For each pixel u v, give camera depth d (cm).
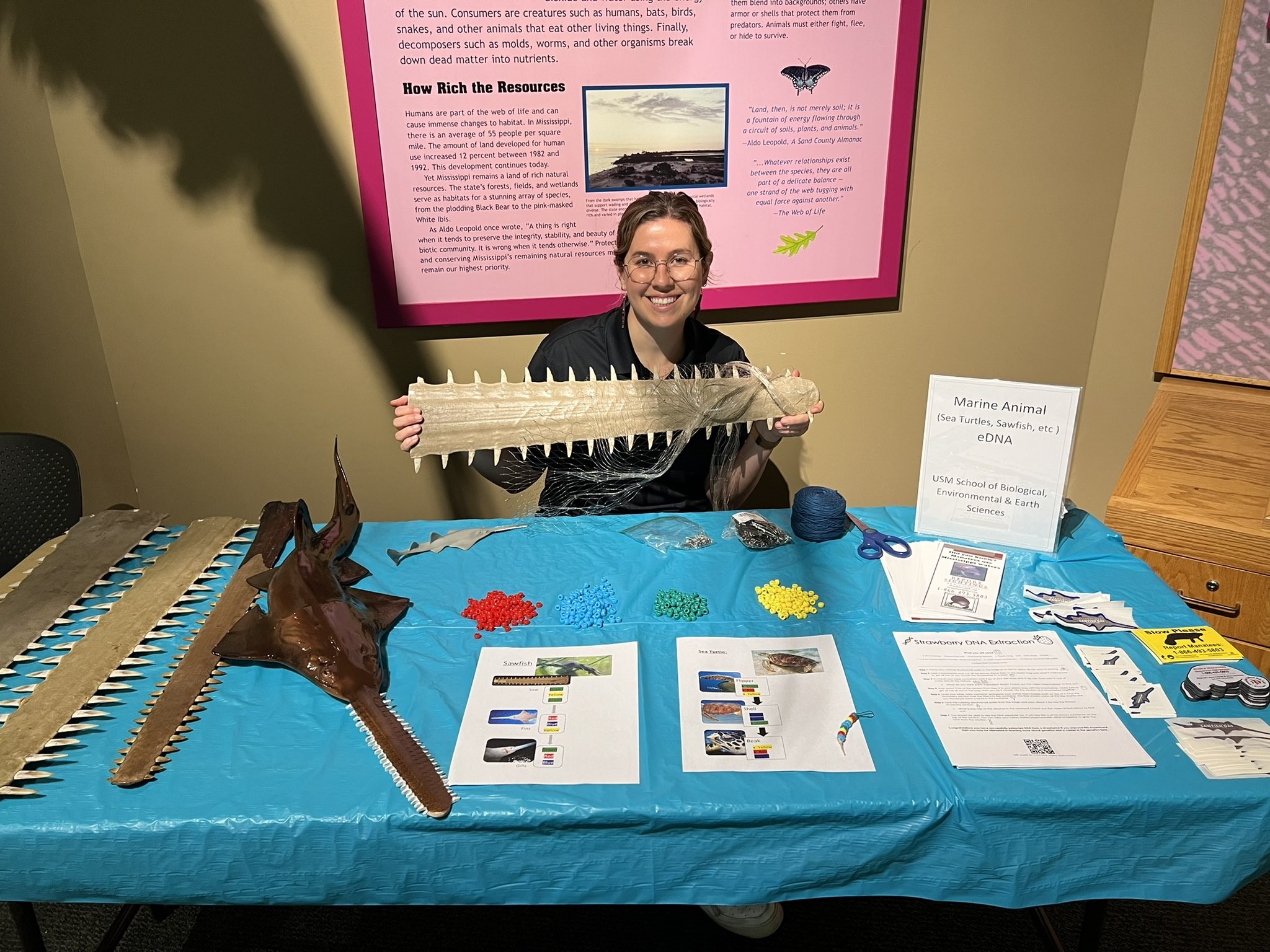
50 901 133
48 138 253
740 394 207
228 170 262
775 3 255
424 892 135
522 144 263
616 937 197
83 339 271
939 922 200
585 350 227
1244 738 140
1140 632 167
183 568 191
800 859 133
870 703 150
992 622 172
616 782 133
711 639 167
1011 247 297
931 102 276
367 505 308
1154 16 269
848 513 215
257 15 246
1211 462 239
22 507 219
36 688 152
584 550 202
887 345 306
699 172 273
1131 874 135
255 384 288
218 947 197
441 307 279
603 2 249
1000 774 134
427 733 143
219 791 133
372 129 256
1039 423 188
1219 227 255
